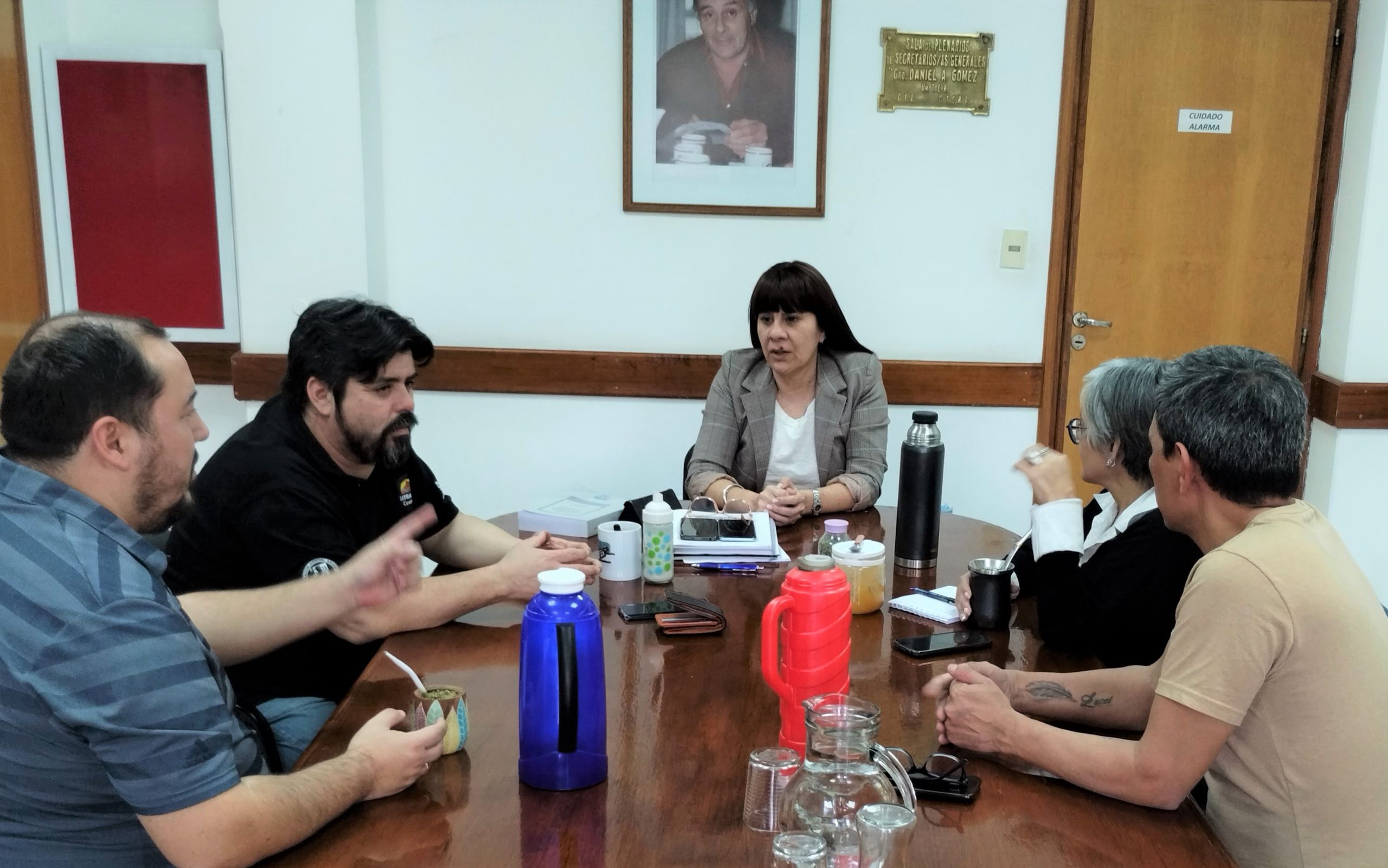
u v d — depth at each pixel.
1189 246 3.38
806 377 2.62
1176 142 3.30
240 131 3.18
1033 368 3.40
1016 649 1.60
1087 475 1.73
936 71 3.25
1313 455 3.50
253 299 3.28
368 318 1.74
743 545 2.01
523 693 1.17
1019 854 1.06
